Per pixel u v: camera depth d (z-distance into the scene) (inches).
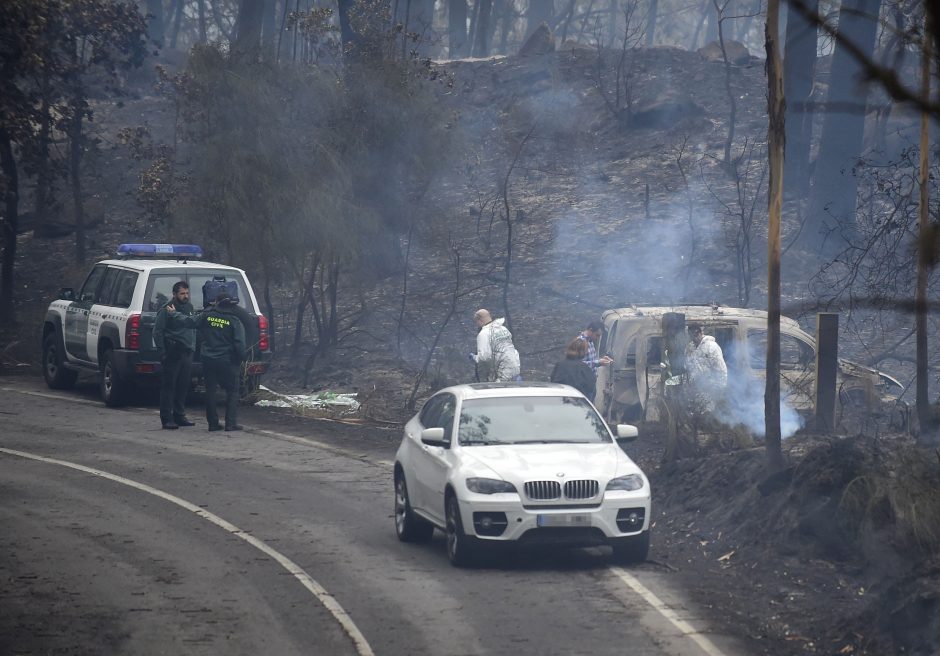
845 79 3093.0
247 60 2992.1
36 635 948.6
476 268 3331.7
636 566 1225.4
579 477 1194.6
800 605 1061.8
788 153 3563.0
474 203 3762.3
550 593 1107.3
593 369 1825.8
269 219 2822.3
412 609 1045.2
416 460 1336.1
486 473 1195.3
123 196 4232.3
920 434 1440.7
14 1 2925.7
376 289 3309.5
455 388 1396.4
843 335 2576.3
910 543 1101.7
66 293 2593.5
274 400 2475.4
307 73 3016.7
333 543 1326.3
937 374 2369.6
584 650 919.7
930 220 1707.7
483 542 1185.4
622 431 1327.5
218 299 2143.2
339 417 2341.3
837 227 2965.1
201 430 2158.0
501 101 4446.4
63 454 1876.2
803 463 1288.1
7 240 3270.2
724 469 1464.1
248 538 1339.8
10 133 3137.3
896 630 927.7
